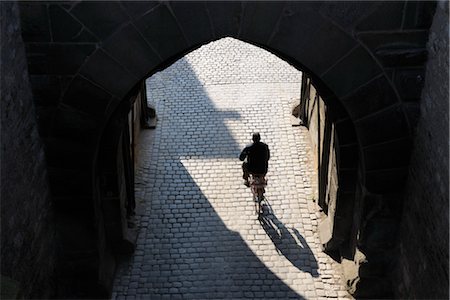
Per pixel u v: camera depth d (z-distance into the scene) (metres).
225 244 8.82
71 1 6.25
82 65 6.59
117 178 7.77
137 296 8.08
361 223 7.62
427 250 6.61
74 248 7.79
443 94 6.05
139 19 6.37
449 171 5.90
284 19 6.42
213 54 13.12
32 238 6.75
